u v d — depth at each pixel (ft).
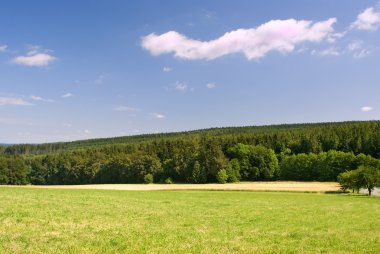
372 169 278.26
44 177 497.46
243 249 59.16
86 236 63.52
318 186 327.47
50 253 51.85
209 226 82.07
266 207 131.34
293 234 74.49
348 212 124.16
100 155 508.53
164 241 62.75
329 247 62.69
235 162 424.87
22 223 72.84
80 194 161.99
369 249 61.52
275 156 439.22
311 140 487.61
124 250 55.31
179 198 164.14
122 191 214.48
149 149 506.48
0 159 488.44
